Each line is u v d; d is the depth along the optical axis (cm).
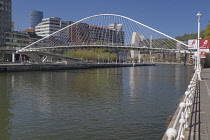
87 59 13325
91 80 4884
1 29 11225
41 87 3634
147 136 1438
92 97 2752
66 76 5859
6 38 11406
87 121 1750
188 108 1128
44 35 16975
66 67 9581
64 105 2303
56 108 2173
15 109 2138
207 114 1156
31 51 8650
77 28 11606
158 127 1605
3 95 2867
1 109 2131
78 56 12519
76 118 1831
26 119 1812
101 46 7550
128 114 1948
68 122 1730
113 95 2903
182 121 726
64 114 1955
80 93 3056
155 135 1453
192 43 3047
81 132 1518
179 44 8744
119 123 1695
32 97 2744
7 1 11619
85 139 1404
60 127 1617
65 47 7944
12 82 4259
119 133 1494
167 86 3872
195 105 1379
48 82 4362
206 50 3039
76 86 3803
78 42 11506
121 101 2509
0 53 9950
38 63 8844
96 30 11188
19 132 1523
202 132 882
